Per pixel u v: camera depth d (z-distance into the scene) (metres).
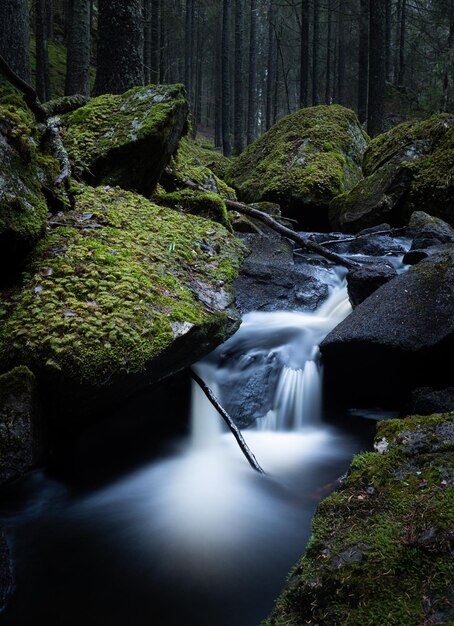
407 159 9.30
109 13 8.77
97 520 3.04
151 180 6.15
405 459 2.55
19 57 9.06
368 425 4.20
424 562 1.87
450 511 2.07
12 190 3.30
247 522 3.03
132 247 4.11
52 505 3.13
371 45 14.89
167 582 2.56
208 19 31.41
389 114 23.30
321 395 4.41
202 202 6.31
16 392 2.74
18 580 2.51
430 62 26.98
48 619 2.35
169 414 3.90
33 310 3.13
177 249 4.50
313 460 3.73
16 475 2.65
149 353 3.13
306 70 19.61
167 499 3.26
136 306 3.34
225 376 4.29
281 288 5.68
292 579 2.02
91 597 2.47
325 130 12.37
